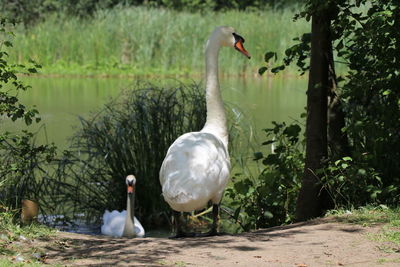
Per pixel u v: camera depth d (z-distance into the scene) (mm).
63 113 20750
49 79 32094
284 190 10680
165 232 11781
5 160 10656
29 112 9352
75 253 7254
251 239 7883
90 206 12055
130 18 36688
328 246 7363
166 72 34594
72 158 13086
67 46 35812
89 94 25859
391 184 9688
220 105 9977
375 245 7324
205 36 35969
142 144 12211
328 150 10438
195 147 8703
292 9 38250
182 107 12523
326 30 9758
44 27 36781
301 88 28875
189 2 44625
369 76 9633
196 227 11828
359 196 9688
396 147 9844
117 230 11102
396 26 9055
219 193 8938
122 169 12164
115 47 36031
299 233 8055
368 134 9789
